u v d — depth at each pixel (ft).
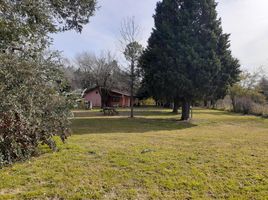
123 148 23.11
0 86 13.15
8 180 14.66
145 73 62.49
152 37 61.93
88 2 29.43
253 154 21.68
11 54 14.51
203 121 58.65
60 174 15.83
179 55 55.72
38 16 18.29
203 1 57.82
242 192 13.50
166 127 46.98
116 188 13.92
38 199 12.51
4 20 15.71
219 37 58.70
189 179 15.23
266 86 100.32
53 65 17.40
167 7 60.49
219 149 23.59
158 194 13.21
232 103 94.02
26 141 15.23
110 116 70.64
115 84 135.33
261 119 63.82
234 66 59.06
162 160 19.17
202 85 55.42
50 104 17.40
